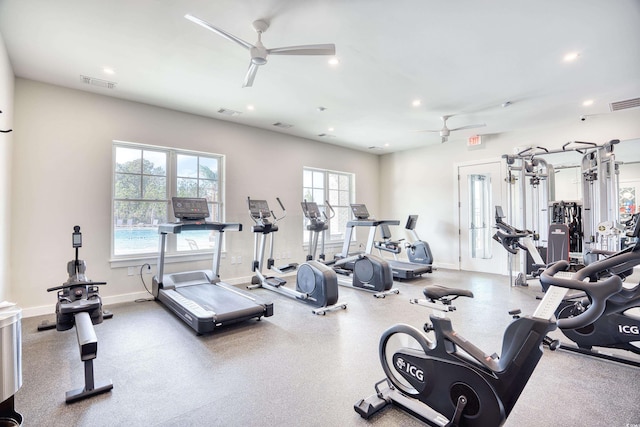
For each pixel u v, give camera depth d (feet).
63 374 8.04
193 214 13.76
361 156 26.55
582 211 17.19
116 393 7.16
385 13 8.47
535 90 13.66
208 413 6.42
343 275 20.17
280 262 20.90
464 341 5.62
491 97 14.52
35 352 9.33
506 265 20.68
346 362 8.61
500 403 4.96
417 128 19.74
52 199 12.94
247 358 8.87
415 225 24.12
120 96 14.43
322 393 7.11
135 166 15.37
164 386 7.44
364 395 7.02
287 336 10.50
